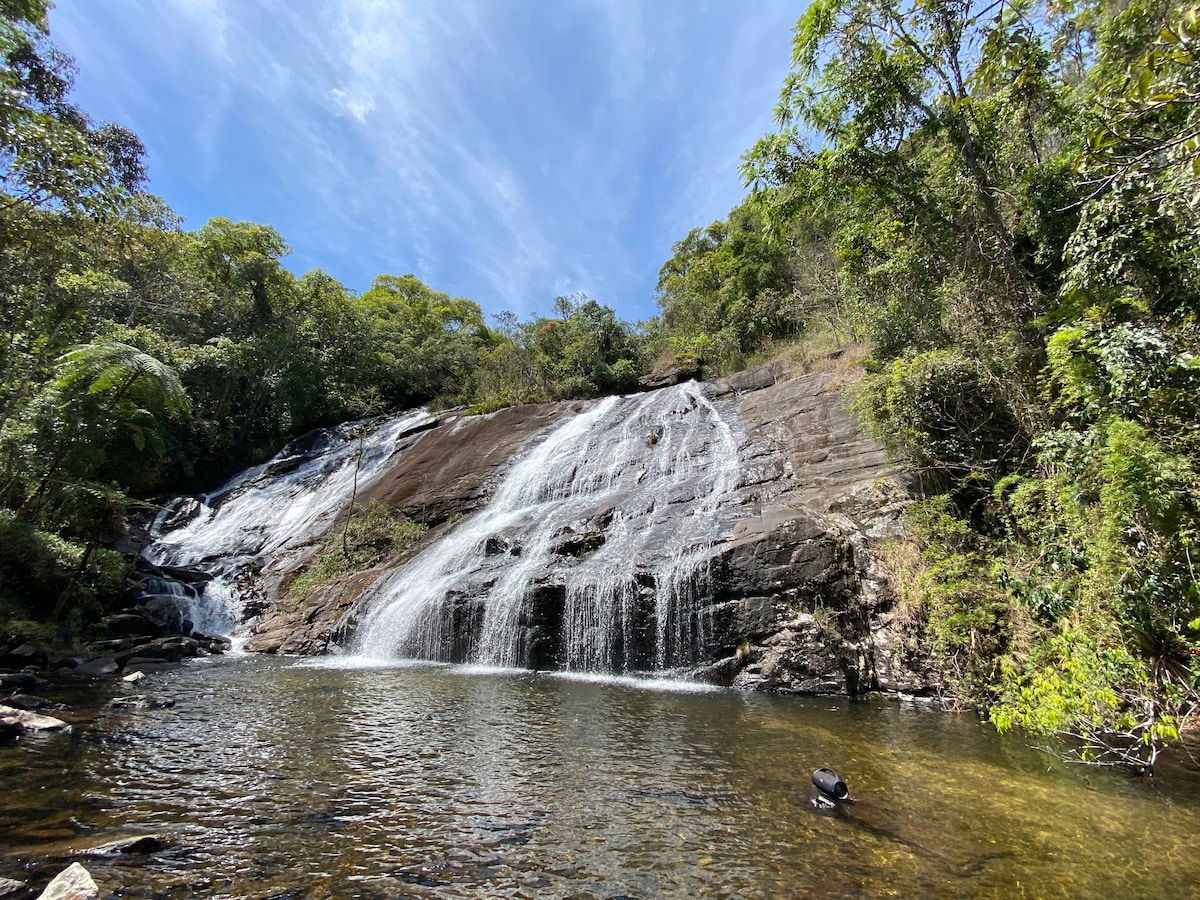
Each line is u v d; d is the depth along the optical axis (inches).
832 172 409.7
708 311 1090.1
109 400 614.5
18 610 449.4
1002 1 317.1
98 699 312.5
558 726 267.1
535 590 450.3
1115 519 212.1
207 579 709.3
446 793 185.8
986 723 271.9
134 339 842.8
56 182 354.3
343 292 1581.0
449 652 478.0
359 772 204.2
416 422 1165.7
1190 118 190.2
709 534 444.8
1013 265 348.8
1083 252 279.1
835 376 600.1
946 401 375.6
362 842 151.2
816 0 367.9
